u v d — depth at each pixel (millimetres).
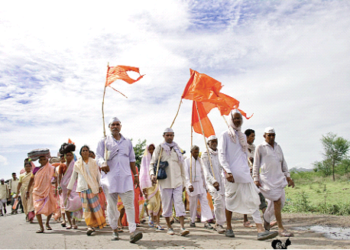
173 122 6648
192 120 7605
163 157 6438
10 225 8945
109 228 7555
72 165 8266
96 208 6871
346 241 5258
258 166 6172
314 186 21219
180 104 6766
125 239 5957
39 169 7625
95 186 7004
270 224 7016
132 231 5559
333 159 34281
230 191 5832
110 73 6426
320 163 36188
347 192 15094
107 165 5793
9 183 16812
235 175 5715
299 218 7941
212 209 8711
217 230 6547
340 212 9203
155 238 5977
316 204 11203
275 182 5977
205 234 6371
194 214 7781
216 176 6934
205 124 7641
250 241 5430
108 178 5852
